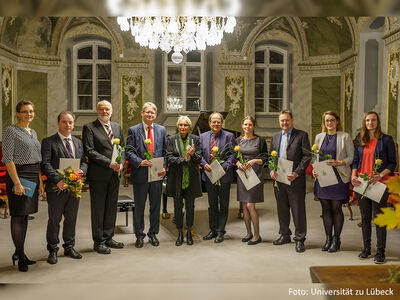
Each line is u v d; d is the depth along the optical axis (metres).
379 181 3.53
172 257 3.82
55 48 10.52
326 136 4.00
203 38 6.30
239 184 4.36
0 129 8.50
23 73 9.94
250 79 11.34
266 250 4.07
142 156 4.14
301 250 3.98
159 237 4.64
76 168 3.56
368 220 3.71
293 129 4.17
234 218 5.80
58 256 3.82
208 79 11.42
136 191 4.18
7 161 3.14
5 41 8.89
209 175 4.29
